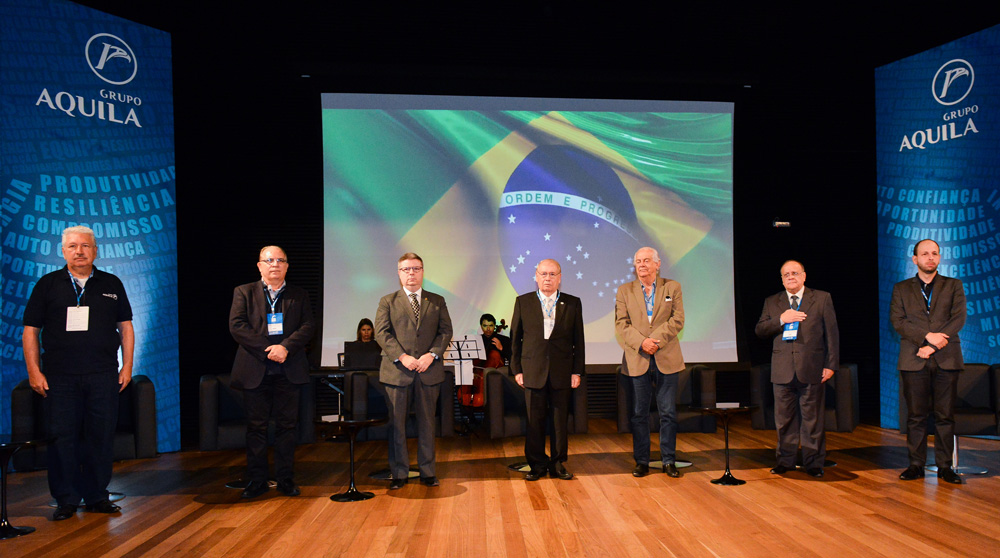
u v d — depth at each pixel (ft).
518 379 14.88
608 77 22.45
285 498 13.52
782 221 23.65
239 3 22.44
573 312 14.88
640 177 22.58
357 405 17.26
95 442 12.69
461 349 21.70
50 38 17.38
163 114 19.21
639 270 15.25
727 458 14.30
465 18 23.04
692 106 22.93
